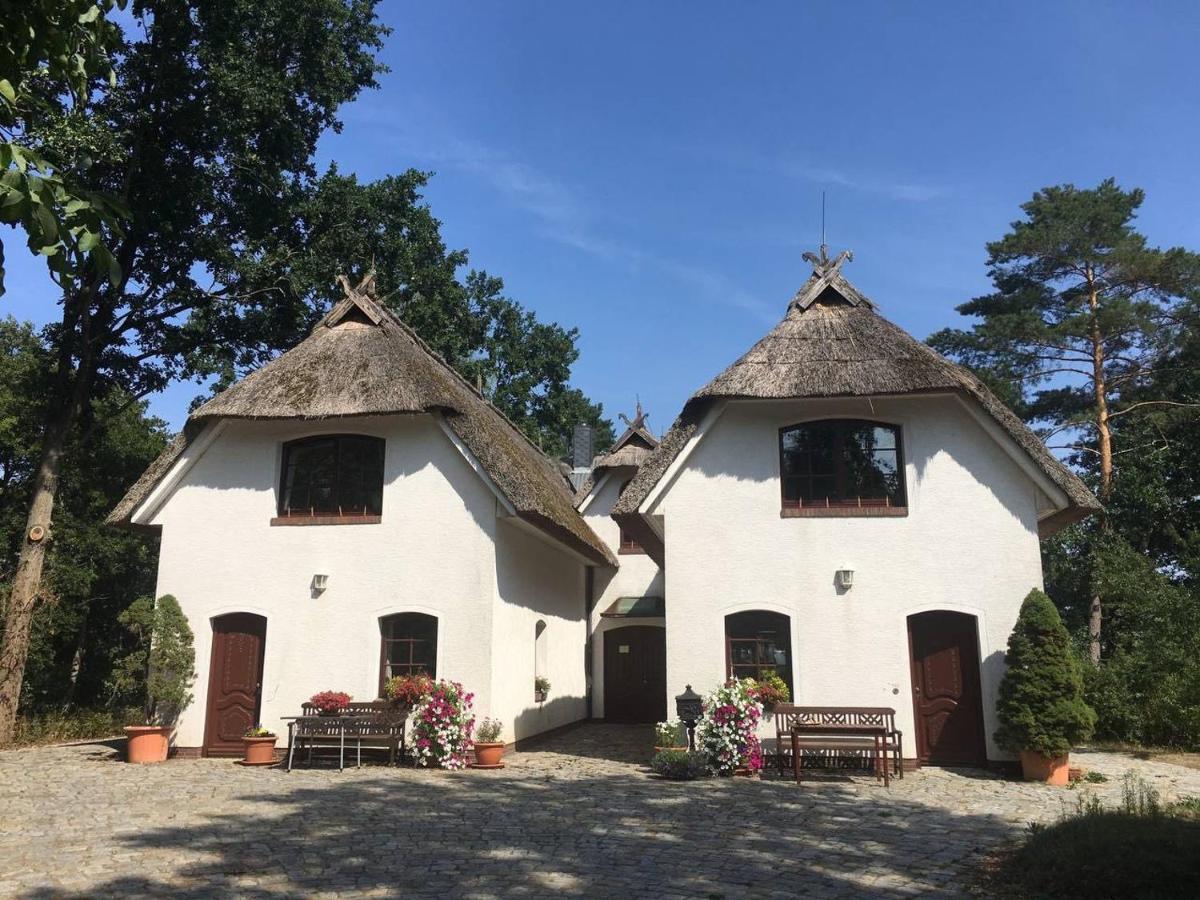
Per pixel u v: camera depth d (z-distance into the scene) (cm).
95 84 1806
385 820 955
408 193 2648
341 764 1336
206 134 2000
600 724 2242
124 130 1783
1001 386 2794
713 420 1473
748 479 1469
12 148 379
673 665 1425
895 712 1302
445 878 723
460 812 1003
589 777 1278
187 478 1633
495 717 1476
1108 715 1658
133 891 680
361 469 1622
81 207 398
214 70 1917
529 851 816
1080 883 664
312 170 2406
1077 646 2445
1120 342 2759
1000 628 1363
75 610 2734
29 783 1211
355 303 1769
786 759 1341
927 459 1434
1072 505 1391
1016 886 698
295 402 1561
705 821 958
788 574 1426
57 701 2722
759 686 1341
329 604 1541
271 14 2103
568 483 2731
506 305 4084
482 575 1508
